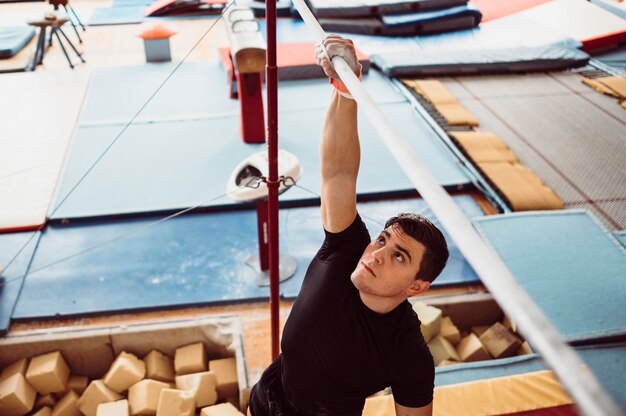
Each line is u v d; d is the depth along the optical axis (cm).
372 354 154
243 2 938
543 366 334
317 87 692
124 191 497
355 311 154
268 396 195
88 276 412
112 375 348
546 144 566
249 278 413
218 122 610
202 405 340
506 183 489
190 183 509
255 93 547
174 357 374
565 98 665
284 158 368
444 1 885
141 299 393
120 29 890
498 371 331
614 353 342
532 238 425
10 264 419
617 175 519
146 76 716
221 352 372
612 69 743
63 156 546
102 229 459
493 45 823
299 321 166
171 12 952
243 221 472
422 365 153
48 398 349
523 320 65
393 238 144
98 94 666
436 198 87
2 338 362
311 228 463
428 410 161
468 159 532
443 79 709
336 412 175
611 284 386
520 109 637
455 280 411
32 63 748
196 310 393
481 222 441
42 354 358
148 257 431
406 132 594
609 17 889
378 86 700
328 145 172
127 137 579
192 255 434
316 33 168
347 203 165
